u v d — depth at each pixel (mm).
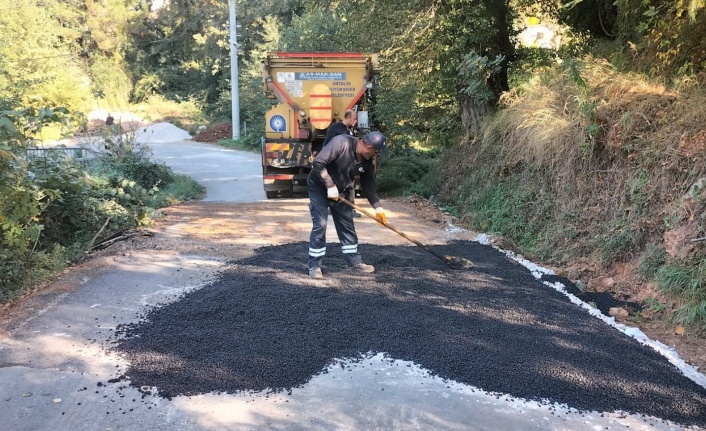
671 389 3127
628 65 6754
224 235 6656
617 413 2891
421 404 2936
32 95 19391
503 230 6953
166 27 37562
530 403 2959
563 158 6480
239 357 3365
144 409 2820
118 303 4270
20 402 2855
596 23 9492
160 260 5457
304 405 2904
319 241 4906
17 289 4504
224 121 33594
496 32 9422
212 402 2898
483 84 9141
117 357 3361
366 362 3363
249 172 14953
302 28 18828
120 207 7008
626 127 5621
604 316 4258
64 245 5980
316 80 9828
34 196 4996
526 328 3900
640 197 5223
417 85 10914
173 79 38125
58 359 3322
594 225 5699
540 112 6859
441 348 3545
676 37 5902
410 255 5797
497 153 8266
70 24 34625
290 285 4676
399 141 11688
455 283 4875
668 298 4336
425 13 9414
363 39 10664
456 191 9156
